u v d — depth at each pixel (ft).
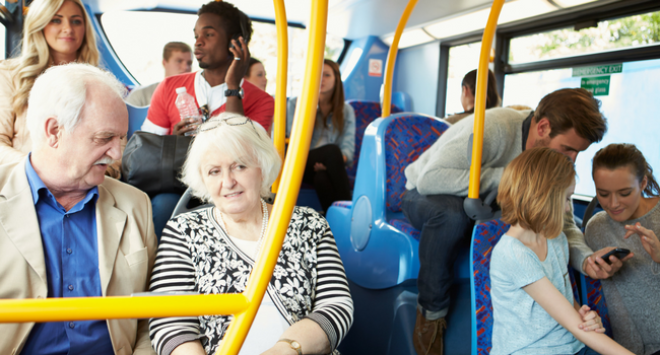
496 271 4.52
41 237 3.51
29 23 6.18
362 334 7.26
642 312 5.17
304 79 2.18
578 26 9.39
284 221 2.22
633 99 8.27
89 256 3.70
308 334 3.75
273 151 4.22
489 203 5.53
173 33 13.93
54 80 3.29
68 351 3.56
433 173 6.00
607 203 5.26
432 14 12.70
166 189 5.77
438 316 5.85
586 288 5.34
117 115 3.48
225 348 2.24
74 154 3.37
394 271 6.73
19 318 1.98
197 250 4.08
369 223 7.60
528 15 10.37
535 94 10.69
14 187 3.47
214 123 4.07
